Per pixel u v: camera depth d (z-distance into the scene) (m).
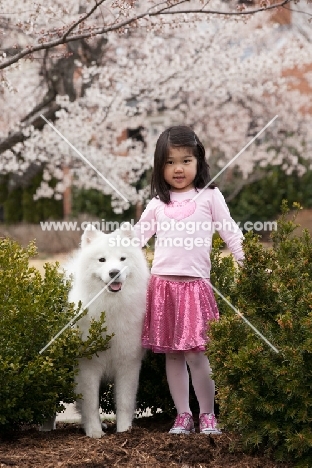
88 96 10.77
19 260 4.59
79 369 4.33
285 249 4.00
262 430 3.49
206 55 11.41
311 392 3.36
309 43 12.88
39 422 4.25
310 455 3.45
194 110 12.66
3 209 21.06
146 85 11.21
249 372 3.44
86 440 4.06
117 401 4.48
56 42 5.84
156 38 10.91
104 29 5.76
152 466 3.54
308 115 13.91
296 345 3.39
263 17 12.36
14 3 8.96
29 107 12.38
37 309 3.96
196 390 4.39
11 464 3.51
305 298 3.42
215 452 3.70
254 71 11.66
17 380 3.82
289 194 19.86
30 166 12.86
